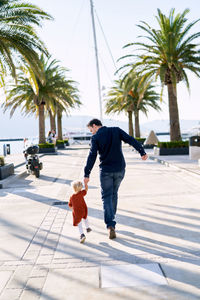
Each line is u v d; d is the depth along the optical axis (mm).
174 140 21047
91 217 5203
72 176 10969
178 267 3100
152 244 3799
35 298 2592
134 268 3104
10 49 14508
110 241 3967
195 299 2482
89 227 4406
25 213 5656
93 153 4070
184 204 5938
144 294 2592
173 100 21016
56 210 5840
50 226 4770
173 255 3420
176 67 18375
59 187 8602
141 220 4902
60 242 4008
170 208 5637
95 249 3693
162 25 19672
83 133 75000
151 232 4281
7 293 2688
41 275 3023
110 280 2865
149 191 7477
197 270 3018
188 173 10320
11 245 3957
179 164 12828
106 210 4133
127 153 23219
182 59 19906
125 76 20766
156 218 4992
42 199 6938
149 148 30031
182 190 7484
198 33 19094
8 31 13516
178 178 9555
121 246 3764
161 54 19781
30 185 9062
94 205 6121
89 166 4086
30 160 10711
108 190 4160
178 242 3842
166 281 2805
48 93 27438
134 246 3748
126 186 8273
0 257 3547
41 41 14109
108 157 4121
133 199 6555
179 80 20250
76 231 4469
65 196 7258
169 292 2609
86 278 2926
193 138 15148
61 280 2906
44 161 18125
